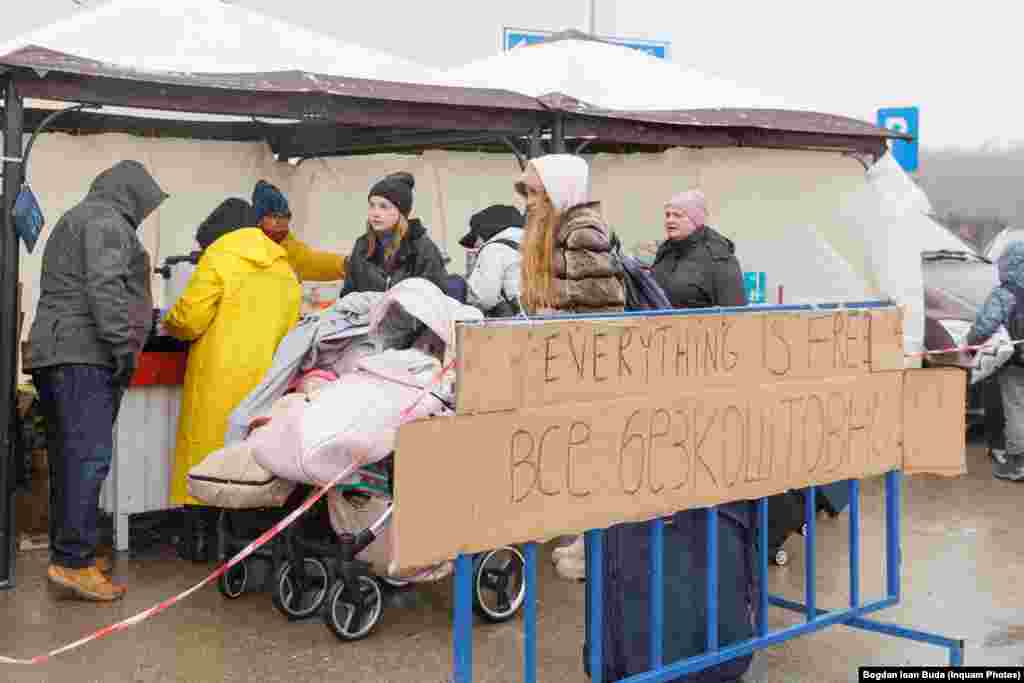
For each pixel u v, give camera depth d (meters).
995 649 4.82
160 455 6.29
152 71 5.46
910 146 11.77
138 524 6.80
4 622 5.06
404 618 5.18
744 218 9.24
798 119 7.80
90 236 5.16
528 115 6.59
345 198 9.62
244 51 6.29
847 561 6.21
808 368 4.10
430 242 6.27
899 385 4.43
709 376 3.78
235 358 5.98
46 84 5.22
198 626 5.04
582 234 3.91
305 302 7.30
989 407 8.84
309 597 5.21
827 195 8.88
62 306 5.24
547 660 4.67
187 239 9.03
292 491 4.91
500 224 7.00
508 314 6.13
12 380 5.38
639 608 3.96
